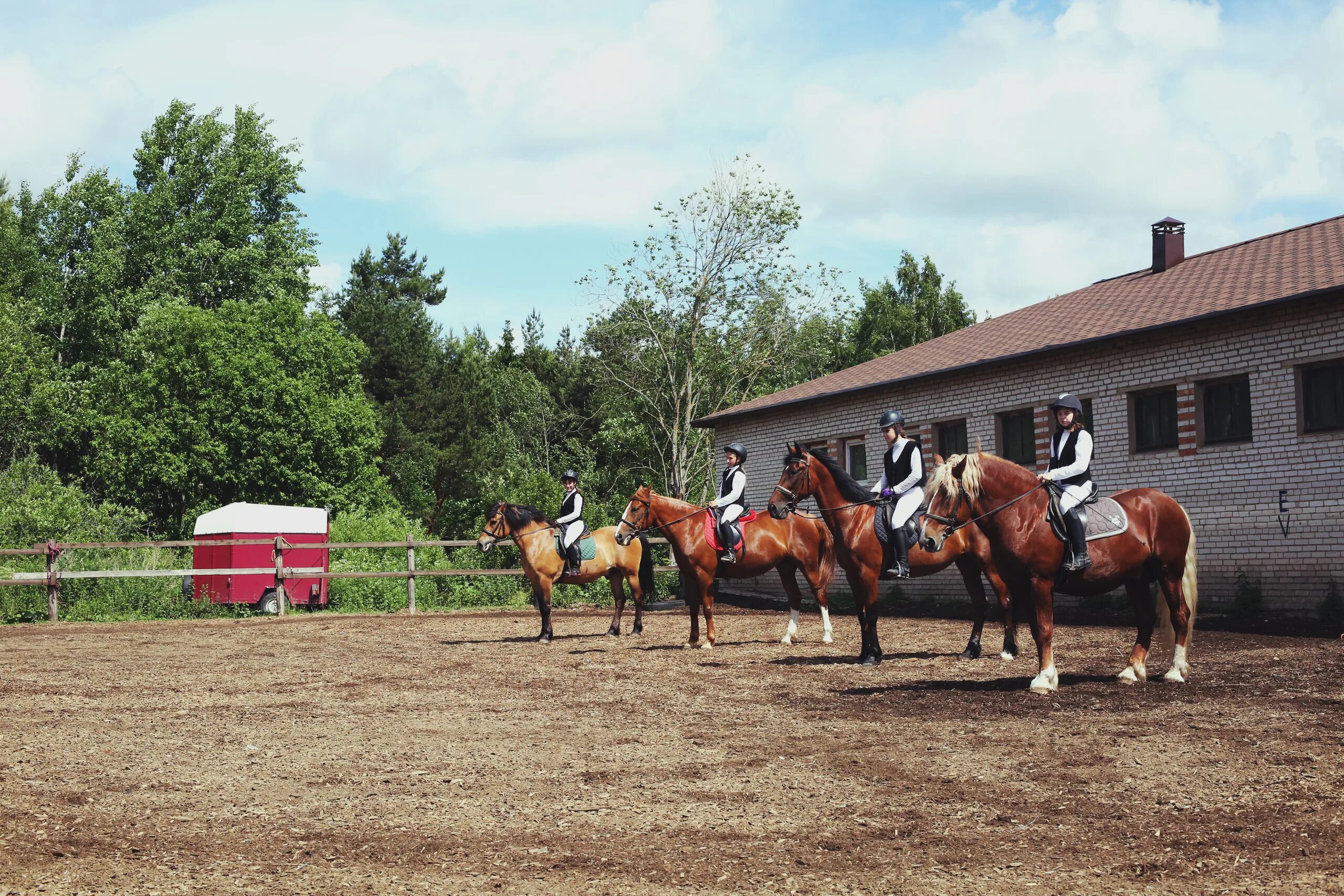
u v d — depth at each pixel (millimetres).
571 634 18688
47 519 29250
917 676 11719
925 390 23250
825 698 10430
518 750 8266
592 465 48094
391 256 63500
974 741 8109
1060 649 13789
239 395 40719
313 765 7859
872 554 12828
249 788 7148
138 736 9094
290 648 16797
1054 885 5008
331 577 24188
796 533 15828
